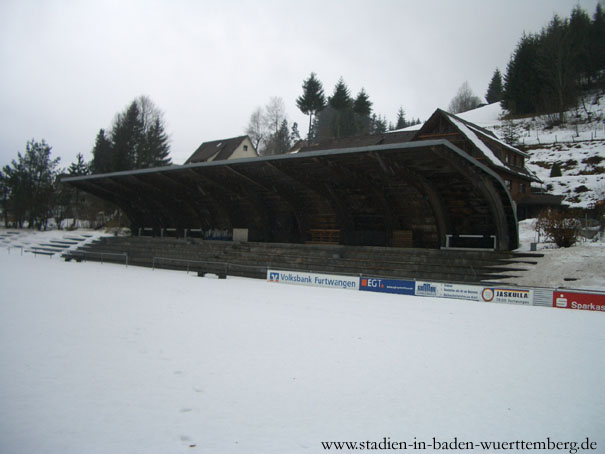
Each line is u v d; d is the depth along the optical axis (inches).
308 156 900.6
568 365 328.5
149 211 1676.9
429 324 479.5
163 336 398.3
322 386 273.4
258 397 252.5
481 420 225.6
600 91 2908.5
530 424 221.3
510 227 939.3
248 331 425.1
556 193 1659.7
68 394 251.9
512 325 482.0
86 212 2415.1
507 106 3250.5
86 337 389.7
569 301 605.6
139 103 2721.5
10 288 715.4
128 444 190.1
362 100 3272.6
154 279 910.4
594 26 3191.4
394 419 225.3
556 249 876.6
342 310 563.8
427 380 288.7
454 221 1005.8
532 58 3043.8
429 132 1530.5
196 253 1211.9
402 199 1042.1
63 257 1504.7
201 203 1520.7
